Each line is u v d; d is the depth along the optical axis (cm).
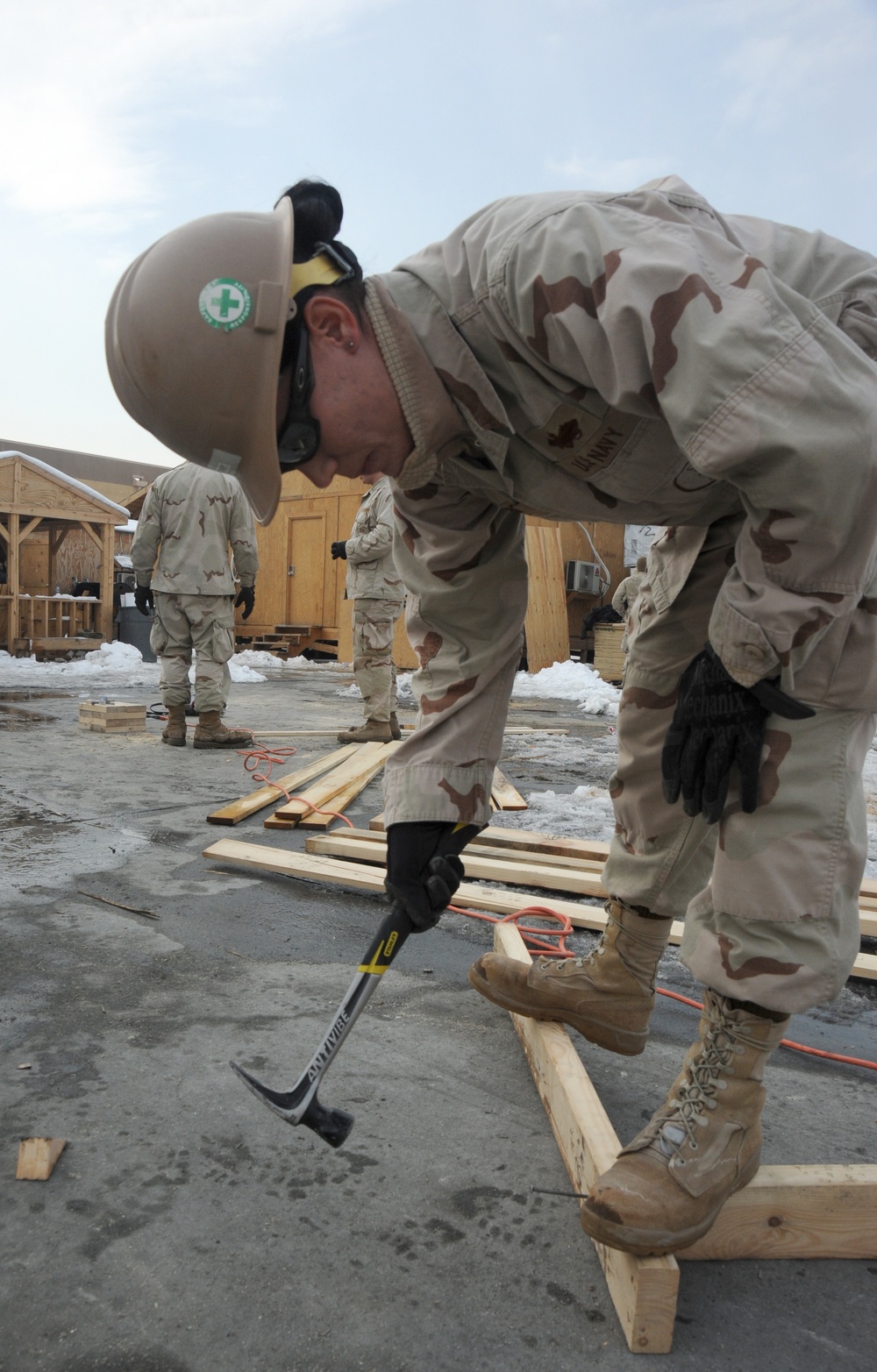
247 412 140
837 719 140
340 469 149
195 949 269
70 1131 174
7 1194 155
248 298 135
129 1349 124
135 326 140
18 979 242
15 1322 128
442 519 171
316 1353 125
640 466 145
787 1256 150
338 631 1688
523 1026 212
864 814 145
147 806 452
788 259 141
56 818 421
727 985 141
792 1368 126
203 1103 185
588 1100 167
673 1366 125
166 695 632
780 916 138
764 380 114
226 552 624
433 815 165
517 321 130
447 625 177
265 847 365
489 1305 135
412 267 142
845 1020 247
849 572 124
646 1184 134
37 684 1105
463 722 170
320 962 263
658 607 177
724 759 138
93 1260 141
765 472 117
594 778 579
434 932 293
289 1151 170
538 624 1427
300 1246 145
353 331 136
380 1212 154
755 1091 145
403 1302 134
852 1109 197
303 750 634
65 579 1852
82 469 3372
